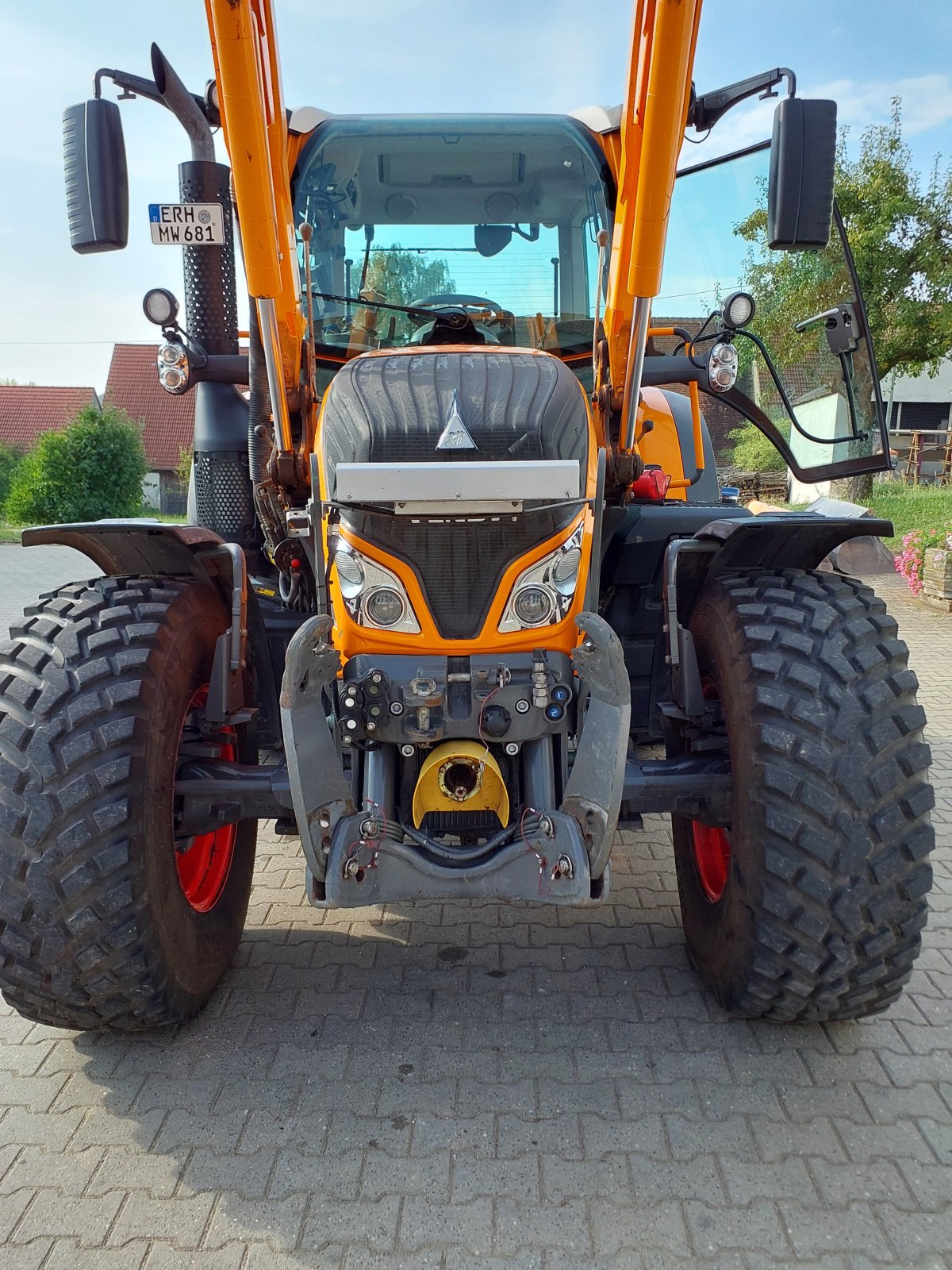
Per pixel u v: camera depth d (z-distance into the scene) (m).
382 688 2.33
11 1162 2.13
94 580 2.59
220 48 2.23
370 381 2.53
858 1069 2.43
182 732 2.49
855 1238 1.91
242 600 2.62
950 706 5.89
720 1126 2.22
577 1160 2.12
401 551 2.35
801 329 3.63
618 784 2.20
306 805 2.19
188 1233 1.93
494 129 3.52
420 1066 2.44
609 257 3.56
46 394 43.53
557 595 2.40
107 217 2.56
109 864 2.15
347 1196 2.02
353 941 3.09
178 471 36.34
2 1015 2.70
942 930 3.16
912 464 18.69
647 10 2.62
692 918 2.80
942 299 11.92
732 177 3.44
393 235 3.57
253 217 2.50
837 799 2.19
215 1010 2.70
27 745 2.18
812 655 2.29
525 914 3.28
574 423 2.49
